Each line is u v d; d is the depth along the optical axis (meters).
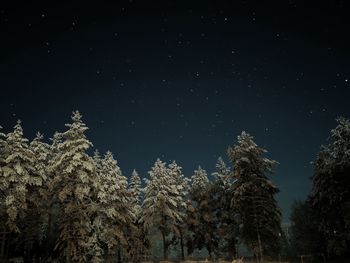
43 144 38.09
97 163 40.78
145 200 42.03
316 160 37.25
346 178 32.28
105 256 40.16
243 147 38.06
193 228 46.75
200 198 46.53
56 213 36.88
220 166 46.69
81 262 30.05
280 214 36.22
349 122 32.47
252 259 38.69
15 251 38.84
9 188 31.08
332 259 41.25
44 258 35.84
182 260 42.56
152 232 42.06
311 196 45.06
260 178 36.19
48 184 34.50
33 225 35.88
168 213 40.84
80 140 30.61
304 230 47.44
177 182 48.34
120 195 39.09
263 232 35.62
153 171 44.22
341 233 33.69
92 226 33.38
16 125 33.12
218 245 45.59
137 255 41.72
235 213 39.91
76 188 29.53
